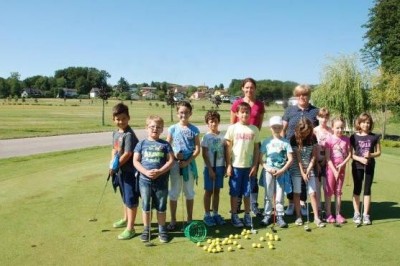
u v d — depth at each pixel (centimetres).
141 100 14075
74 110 7044
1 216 633
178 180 595
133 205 550
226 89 18038
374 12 4425
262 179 641
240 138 612
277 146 630
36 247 504
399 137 3453
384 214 666
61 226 587
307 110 693
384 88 3108
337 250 500
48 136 2419
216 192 627
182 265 451
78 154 1450
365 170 629
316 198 625
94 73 18662
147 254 485
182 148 598
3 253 483
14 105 8975
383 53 4353
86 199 742
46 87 18025
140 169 535
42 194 779
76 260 464
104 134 2669
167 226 596
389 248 506
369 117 645
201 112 7325
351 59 3078
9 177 952
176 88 18750
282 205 619
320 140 654
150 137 561
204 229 566
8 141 2080
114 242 525
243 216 663
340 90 3039
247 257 477
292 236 556
